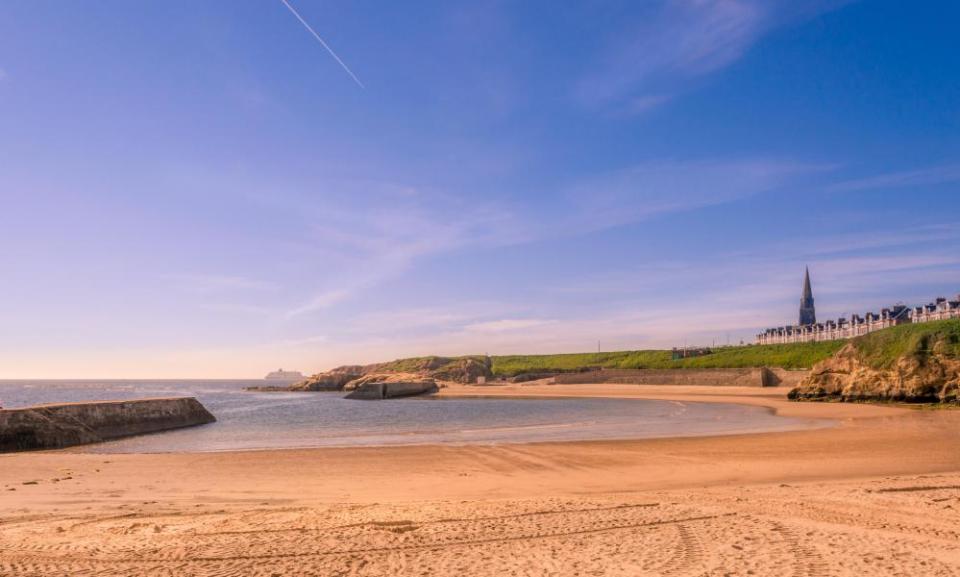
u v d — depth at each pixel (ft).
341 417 178.09
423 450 84.74
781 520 36.01
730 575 25.43
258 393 469.98
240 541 33.17
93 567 28.48
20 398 380.17
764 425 120.78
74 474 66.28
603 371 394.52
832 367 212.43
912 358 183.42
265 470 68.49
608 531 34.14
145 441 110.42
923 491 47.62
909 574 25.02
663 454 77.92
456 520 38.01
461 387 412.77
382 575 26.76
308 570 27.76
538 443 91.97
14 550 31.83
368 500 50.78
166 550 31.45
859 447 80.94
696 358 413.18
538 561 28.37
